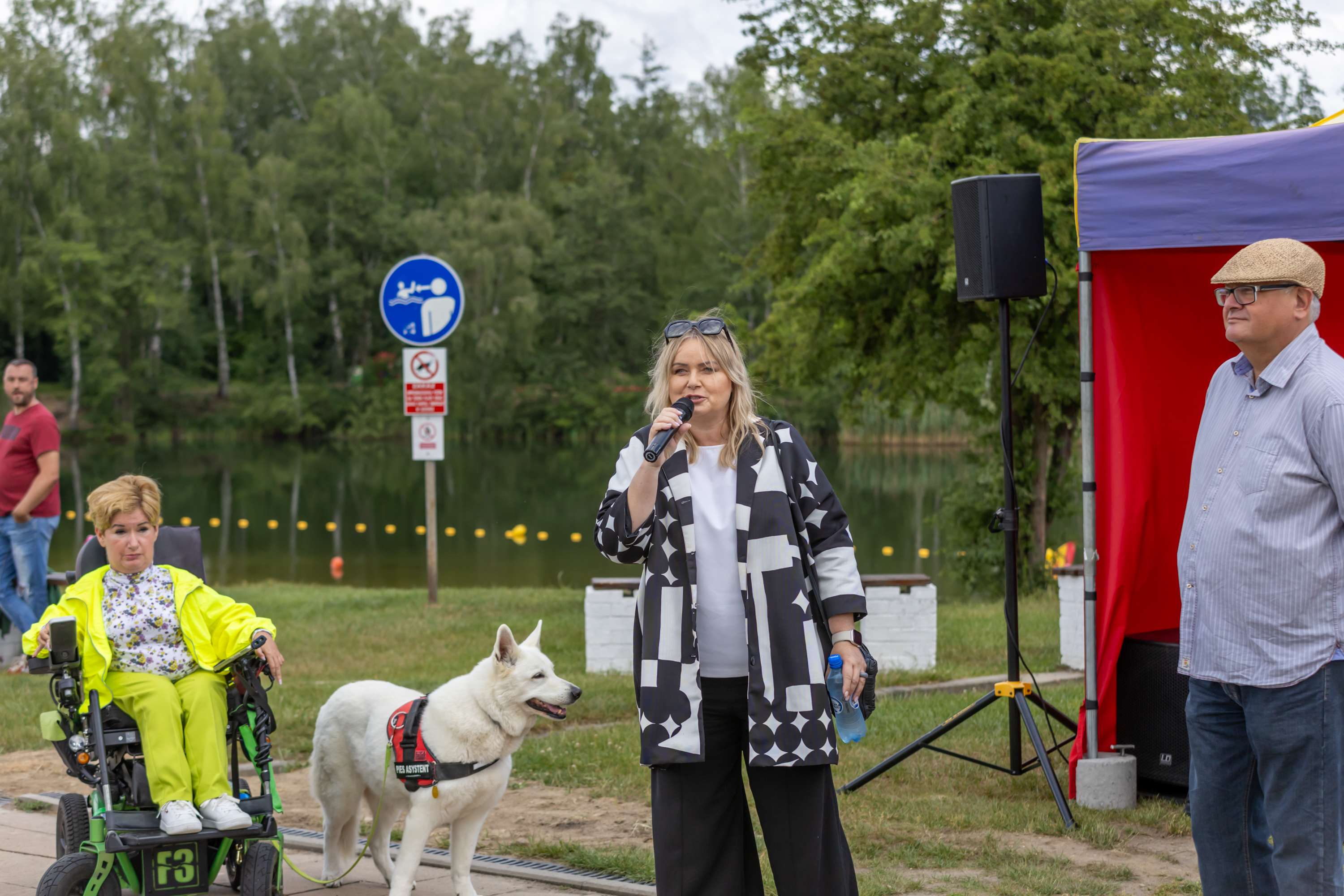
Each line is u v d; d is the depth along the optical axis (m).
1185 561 3.50
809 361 16.08
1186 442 5.58
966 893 4.19
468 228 52.09
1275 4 13.57
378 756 4.23
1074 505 15.82
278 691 8.04
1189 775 5.23
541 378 56.53
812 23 15.31
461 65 60.97
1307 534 3.23
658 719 3.06
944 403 15.70
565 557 18.95
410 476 37.59
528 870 4.50
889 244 13.20
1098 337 5.41
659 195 61.25
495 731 4.03
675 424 3.04
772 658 3.04
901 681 8.23
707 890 3.15
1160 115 12.77
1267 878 3.49
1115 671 5.44
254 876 3.91
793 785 3.09
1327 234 4.75
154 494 4.37
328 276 57.09
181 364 58.94
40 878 4.48
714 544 3.11
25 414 9.23
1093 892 4.19
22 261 49.25
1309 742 3.22
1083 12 13.44
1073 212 12.98
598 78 69.44
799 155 15.12
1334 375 3.25
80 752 3.99
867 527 22.36
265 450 50.66
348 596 13.13
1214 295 5.53
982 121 13.28
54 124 48.66
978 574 15.27
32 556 9.20
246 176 53.56
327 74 63.56
